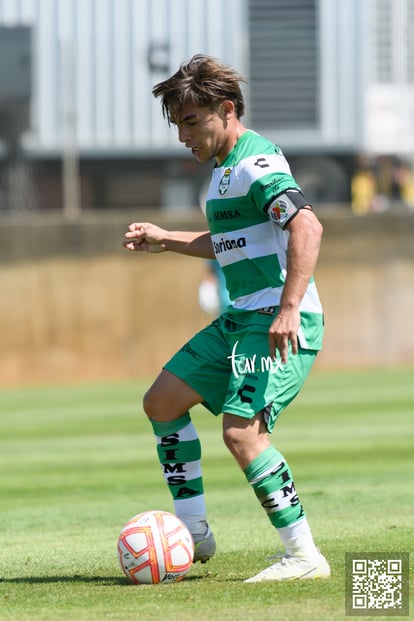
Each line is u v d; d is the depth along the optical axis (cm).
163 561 1525
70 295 6438
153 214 6519
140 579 1532
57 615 1351
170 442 1650
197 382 1619
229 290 1619
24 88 6606
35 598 1477
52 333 6425
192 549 1558
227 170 1558
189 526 1655
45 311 6419
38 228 6419
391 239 6669
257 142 1557
